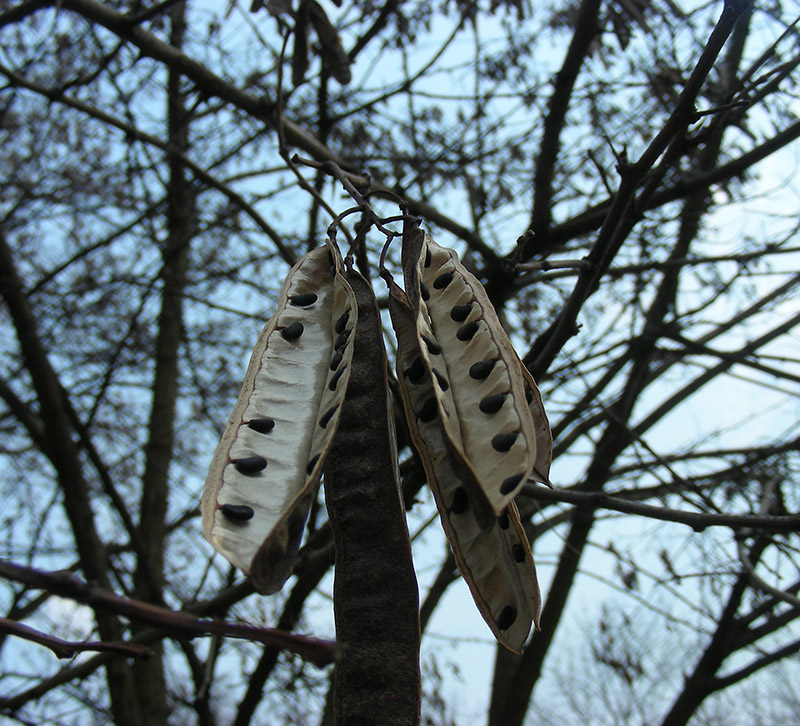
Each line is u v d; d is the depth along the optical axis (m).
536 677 7.10
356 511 2.40
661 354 7.24
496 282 5.88
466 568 2.44
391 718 2.17
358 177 3.48
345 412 2.52
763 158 5.18
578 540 7.05
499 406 2.32
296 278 2.82
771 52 4.48
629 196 3.68
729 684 6.80
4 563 1.12
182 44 7.87
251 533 2.00
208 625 1.17
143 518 7.63
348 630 2.27
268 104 5.72
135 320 7.12
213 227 8.09
